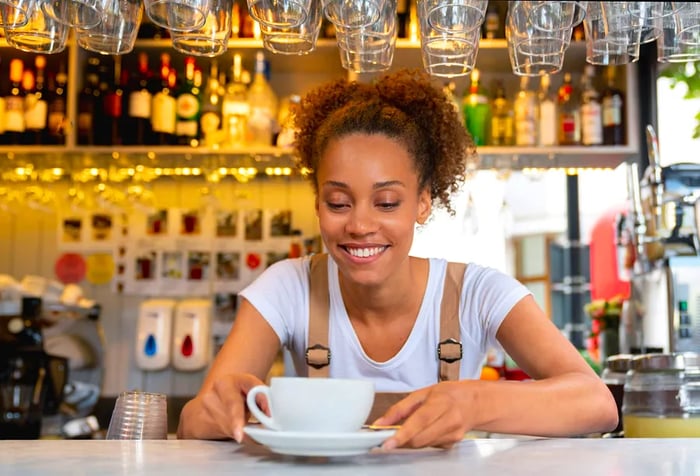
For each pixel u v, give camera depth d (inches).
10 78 126.7
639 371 53.4
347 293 56.7
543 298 137.7
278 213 135.7
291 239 135.2
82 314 125.6
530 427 39.0
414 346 56.2
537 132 120.0
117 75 124.3
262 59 121.3
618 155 119.3
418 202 55.2
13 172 126.0
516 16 46.9
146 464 31.5
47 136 119.3
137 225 136.3
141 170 125.7
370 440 30.6
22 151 116.9
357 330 56.9
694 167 94.0
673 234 93.4
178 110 120.6
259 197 136.3
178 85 124.6
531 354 51.7
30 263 135.3
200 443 38.9
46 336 124.5
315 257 59.6
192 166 125.7
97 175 128.3
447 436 34.1
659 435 51.8
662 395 52.2
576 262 137.8
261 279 58.1
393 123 50.6
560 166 126.9
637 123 117.6
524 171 129.3
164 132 119.1
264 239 135.4
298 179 136.2
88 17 43.8
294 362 59.8
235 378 40.0
